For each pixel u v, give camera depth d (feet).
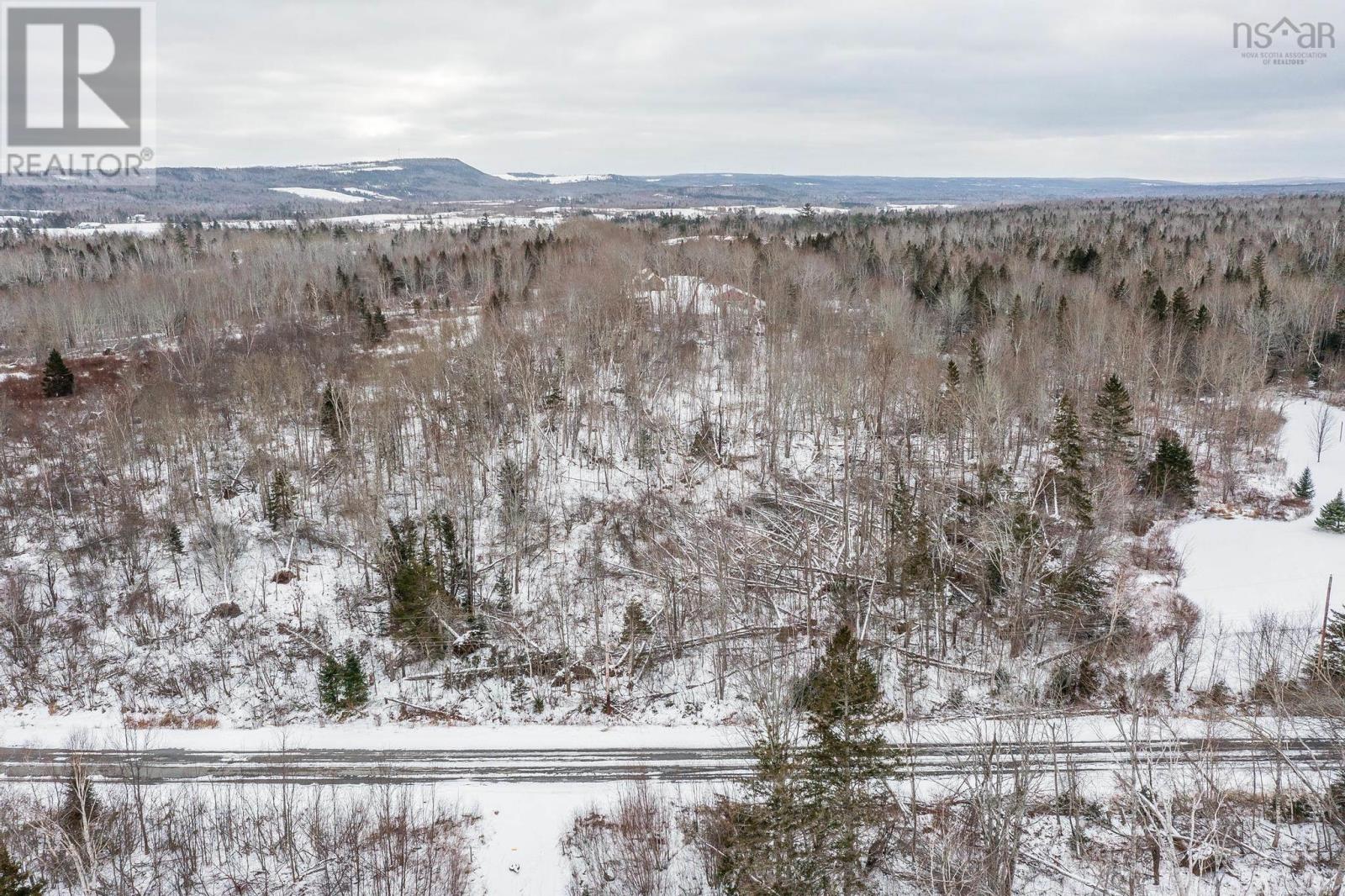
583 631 175.52
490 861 115.44
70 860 110.32
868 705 91.81
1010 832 105.50
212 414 236.63
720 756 137.90
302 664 168.04
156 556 192.95
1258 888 105.81
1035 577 165.37
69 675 161.68
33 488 207.72
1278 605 164.14
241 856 115.24
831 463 234.17
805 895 85.71
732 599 178.81
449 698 159.12
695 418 250.57
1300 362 276.00
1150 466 207.10
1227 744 130.41
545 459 231.30
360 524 191.52
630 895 107.86
